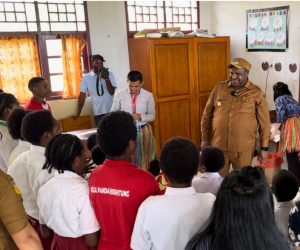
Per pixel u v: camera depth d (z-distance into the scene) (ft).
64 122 14.51
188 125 15.85
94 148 6.42
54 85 14.97
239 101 9.02
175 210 3.74
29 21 13.96
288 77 13.92
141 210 3.87
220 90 9.43
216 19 17.46
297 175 10.96
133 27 16.03
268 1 14.34
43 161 5.30
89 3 14.87
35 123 5.37
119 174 4.17
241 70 8.81
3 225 3.43
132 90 10.98
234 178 3.14
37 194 5.03
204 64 15.67
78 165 4.64
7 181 3.39
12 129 6.13
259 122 9.02
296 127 10.76
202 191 6.19
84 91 13.96
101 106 14.07
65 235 4.47
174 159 3.79
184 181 3.87
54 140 4.65
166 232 3.76
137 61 15.34
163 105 15.05
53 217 4.48
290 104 10.80
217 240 3.10
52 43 14.61
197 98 15.84
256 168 3.23
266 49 14.80
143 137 10.94
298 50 13.30
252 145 9.17
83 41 15.03
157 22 16.60
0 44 13.46
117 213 4.16
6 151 6.88
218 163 6.32
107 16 15.29
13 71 13.83
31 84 9.91
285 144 10.91
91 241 4.42
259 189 3.03
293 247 3.92
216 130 9.49
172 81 15.05
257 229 2.98
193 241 3.37
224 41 15.97
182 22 17.24
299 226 3.88
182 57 15.08
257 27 15.07
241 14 15.84
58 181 4.50
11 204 3.33
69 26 14.79
